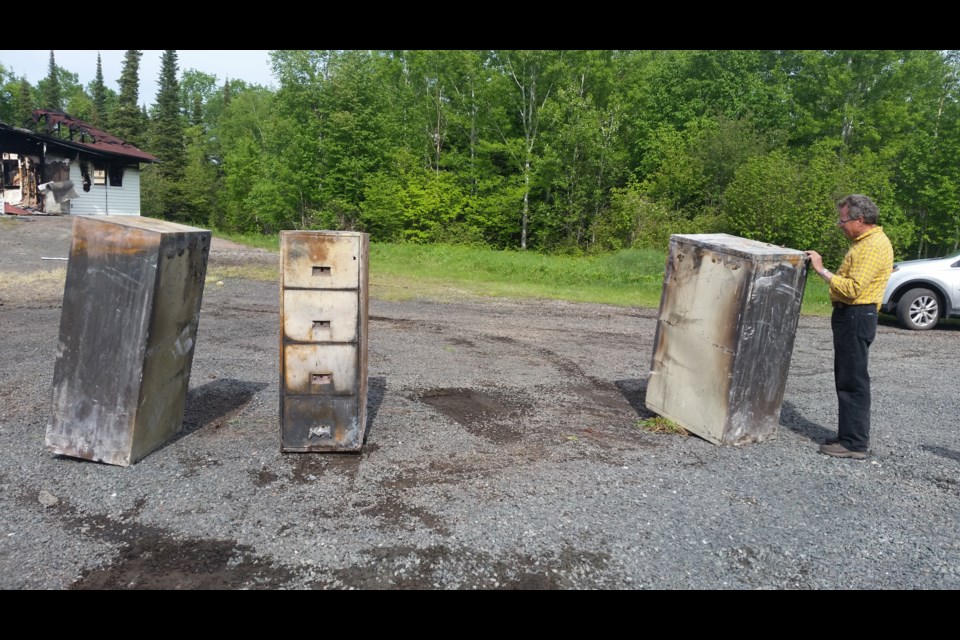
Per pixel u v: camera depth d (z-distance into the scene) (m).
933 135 28.39
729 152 27.00
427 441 4.62
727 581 2.99
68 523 3.31
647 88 32.34
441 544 3.20
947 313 11.35
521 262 19.83
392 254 22.70
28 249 17.08
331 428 4.25
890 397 6.48
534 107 30.95
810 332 10.52
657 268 19.42
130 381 3.95
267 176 35.69
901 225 22.83
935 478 4.28
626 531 3.40
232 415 5.08
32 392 5.45
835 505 3.81
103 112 67.06
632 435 4.97
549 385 6.44
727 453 4.61
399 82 34.97
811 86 31.17
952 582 3.03
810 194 19.11
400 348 7.91
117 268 3.90
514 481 3.97
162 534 3.23
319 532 3.28
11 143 25.14
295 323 4.12
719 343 4.71
